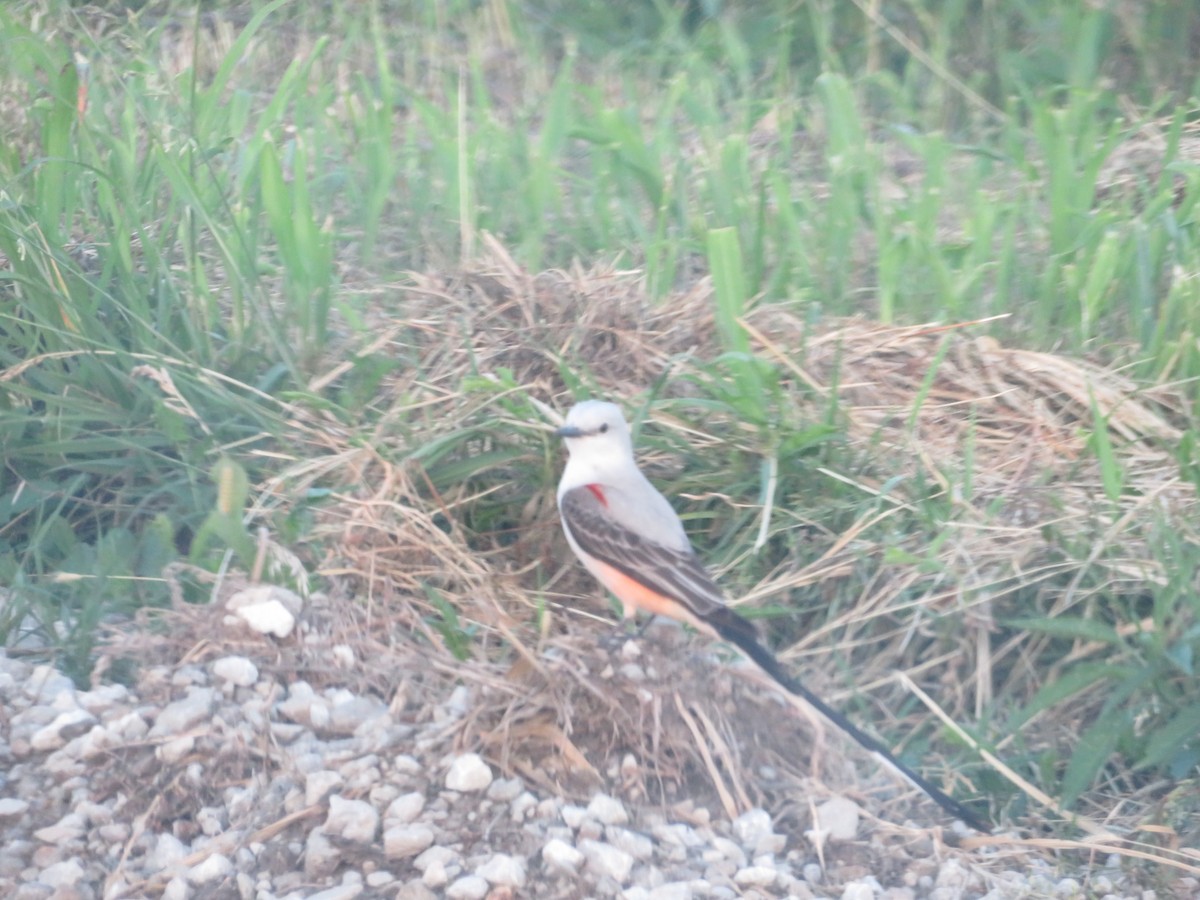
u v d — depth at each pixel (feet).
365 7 61.62
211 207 42.98
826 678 32.22
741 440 35.65
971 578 32.81
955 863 27.50
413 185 47.55
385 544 33.37
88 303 37.91
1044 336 40.96
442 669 29.89
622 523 30.48
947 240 46.73
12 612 32.22
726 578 34.14
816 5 62.18
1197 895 27.50
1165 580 32.14
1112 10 60.34
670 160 52.26
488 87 58.85
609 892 25.58
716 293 37.45
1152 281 42.39
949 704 32.24
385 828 26.35
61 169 39.83
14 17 49.52
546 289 39.63
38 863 26.13
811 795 28.50
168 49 57.06
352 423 36.27
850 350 39.32
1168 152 47.24
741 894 25.94
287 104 52.49
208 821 26.84
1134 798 29.84
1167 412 38.63
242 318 38.34
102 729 27.55
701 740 28.32
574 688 28.55
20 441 36.24
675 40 61.11
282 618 29.73
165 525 32.76
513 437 35.78
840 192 45.34
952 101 58.80
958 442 37.19
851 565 33.24
